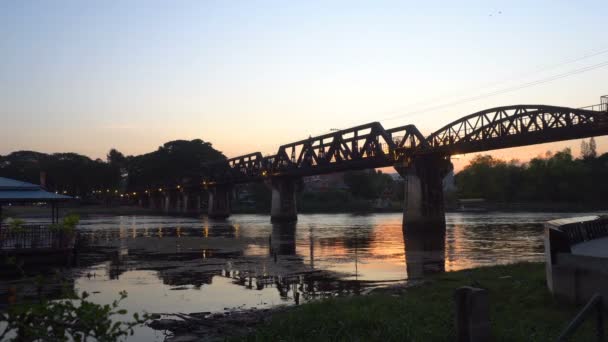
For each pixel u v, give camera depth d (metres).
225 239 60.69
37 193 38.88
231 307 20.83
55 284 25.27
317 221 118.25
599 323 8.04
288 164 125.31
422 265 34.72
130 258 40.22
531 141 71.94
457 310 9.73
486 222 98.44
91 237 65.06
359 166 98.88
